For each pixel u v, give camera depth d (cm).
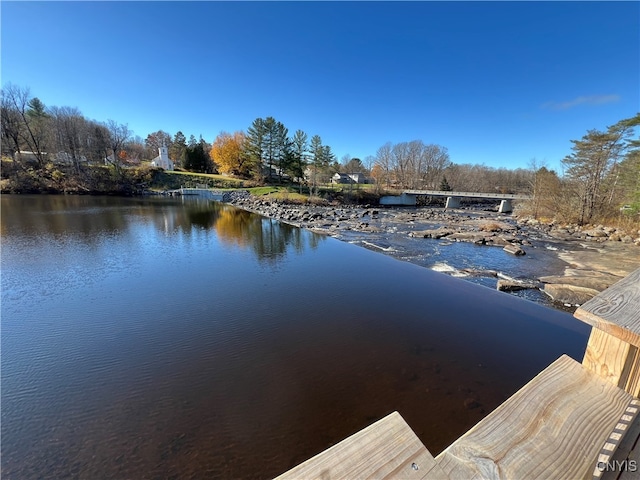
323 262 895
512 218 2247
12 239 1105
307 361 383
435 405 303
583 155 1761
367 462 63
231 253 998
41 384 338
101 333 456
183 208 2302
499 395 318
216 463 242
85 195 3017
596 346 93
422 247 1135
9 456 248
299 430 274
